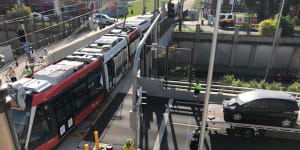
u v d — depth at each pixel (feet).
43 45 94.27
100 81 52.21
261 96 40.73
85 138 42.96
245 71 141.18
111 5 187.93
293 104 39.52
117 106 54.44
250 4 169.99
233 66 144.05
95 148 40.34
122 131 45.21
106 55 55.26
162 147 40.83
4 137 7.29
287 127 40.09
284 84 124.88
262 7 172.35
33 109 33.24
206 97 29.76
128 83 66.54
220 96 55.26
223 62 145.07
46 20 104.27
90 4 141.69
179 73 70.49
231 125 41.19
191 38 138.10
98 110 52.70
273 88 72.43
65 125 39.65
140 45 30.35
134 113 30.45
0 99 6.88
